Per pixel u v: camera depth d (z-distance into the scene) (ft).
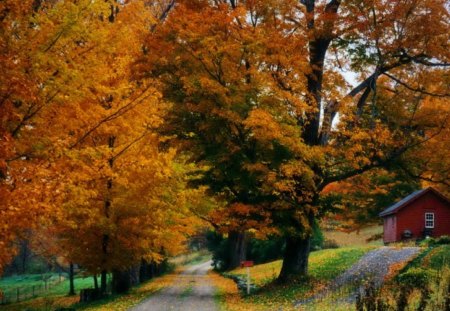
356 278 62.54
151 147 59.57
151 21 64.44
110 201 62.23
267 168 58.75
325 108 65.82
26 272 229.04
